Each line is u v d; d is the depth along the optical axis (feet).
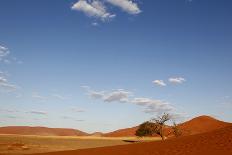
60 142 271.90
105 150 99.30
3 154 146.92
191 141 84.28
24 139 283.38
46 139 309.01
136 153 83.56
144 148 89.51
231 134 78.79
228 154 62.39
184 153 71.46
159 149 82.99
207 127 466.29
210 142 76.79
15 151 165.89
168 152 76.69
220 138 78.13
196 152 69.72
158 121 225.35
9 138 288.51
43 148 192.13
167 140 99.30
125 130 638.12
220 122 491.31
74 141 301.43
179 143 85.51
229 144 70.08
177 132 227.20
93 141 317.22
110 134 626.64
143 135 232.73
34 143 234.79
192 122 495.00
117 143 287.48
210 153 65.98
